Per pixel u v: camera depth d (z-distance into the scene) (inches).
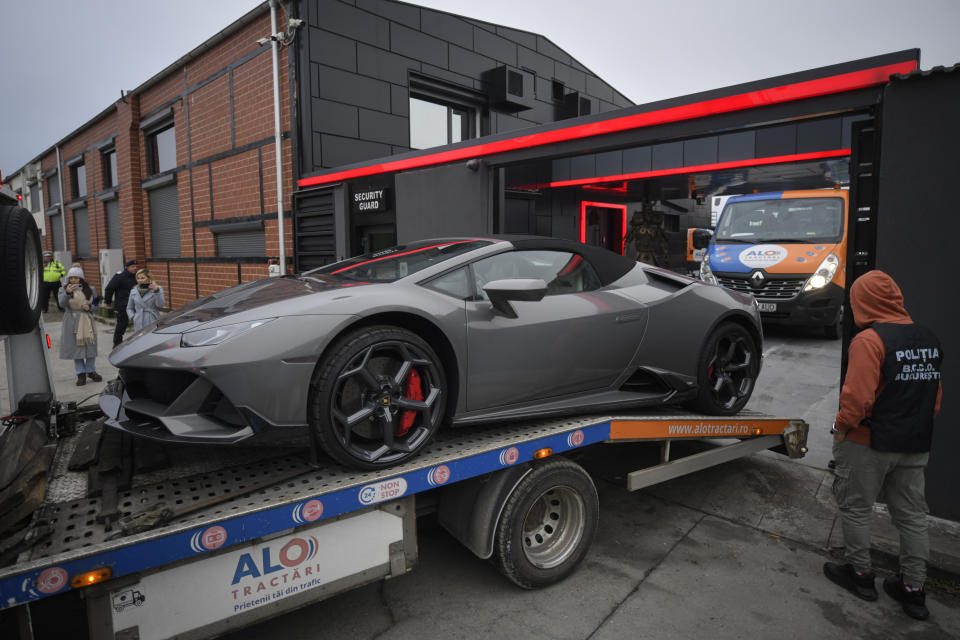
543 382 117.8
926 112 128.6
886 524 135.6
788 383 250.8
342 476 93.5
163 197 533.6
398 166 313.1
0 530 73.0
